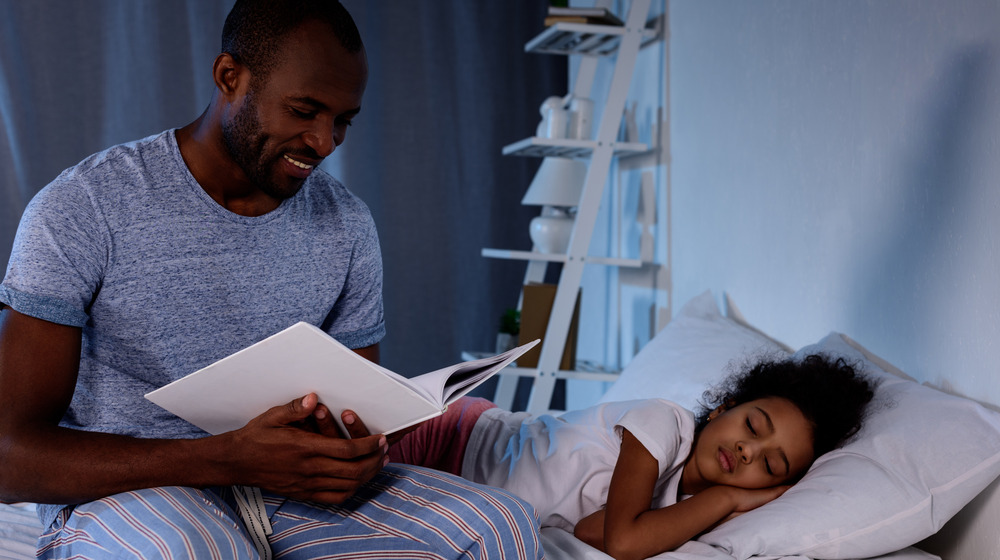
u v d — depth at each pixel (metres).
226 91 0.96
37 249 0.90
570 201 2.36
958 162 1.19
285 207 1.07
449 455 1.43
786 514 1.08
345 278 1.15
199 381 0.81
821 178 1.53
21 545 1.05
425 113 2.90
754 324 1.78
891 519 1.07
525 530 0.93
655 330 2.30
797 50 1.61
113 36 2.64
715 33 1.95
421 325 2.94
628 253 2.52
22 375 0.87
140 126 2.67
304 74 0.92
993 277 1.12
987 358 1.13
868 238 1.40
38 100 2.59
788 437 1.18
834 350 1.38
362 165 2.85
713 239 1.95
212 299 1.03
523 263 2.99
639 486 1.15
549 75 2.96
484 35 2.92
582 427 1.31
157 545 0.77
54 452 0.84
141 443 0.87
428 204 2.92
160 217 0.99
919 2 1.27
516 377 2.45
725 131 1.90
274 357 0.79
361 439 0.85
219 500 0.95
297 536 0.97
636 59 2.26
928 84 1.25
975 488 1.08
